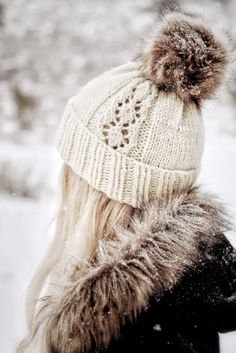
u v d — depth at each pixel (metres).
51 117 9.32
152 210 0.89
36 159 4.77
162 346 0.82
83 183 0.98
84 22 11.42
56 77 10.27
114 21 11.26
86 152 0.93
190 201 0.89
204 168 3.52
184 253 0.83
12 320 2.16
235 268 0.87
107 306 0.81
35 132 8.84
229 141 4.88
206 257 0.85
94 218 0.95
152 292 0.82
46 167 4.66
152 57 0.92
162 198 0.92
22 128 9.02
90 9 11.70
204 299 0.83
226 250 0.88
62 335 0.82
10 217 3.42
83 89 0.99
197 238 0.85
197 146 0.96
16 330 2.09
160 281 0.82
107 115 0.92
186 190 0.95
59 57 10.70
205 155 3.88
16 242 2.96
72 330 0.82
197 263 0.84
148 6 11.49
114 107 0.92
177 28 0.92
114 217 0.94
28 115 9.40
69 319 0.82
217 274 0.85
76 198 1.00
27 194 4.49
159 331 0.82
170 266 0.82
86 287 0.83
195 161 0.97
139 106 0.91
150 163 0.92
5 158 4.68
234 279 0.86
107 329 0.81
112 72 0.97
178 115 0.92
